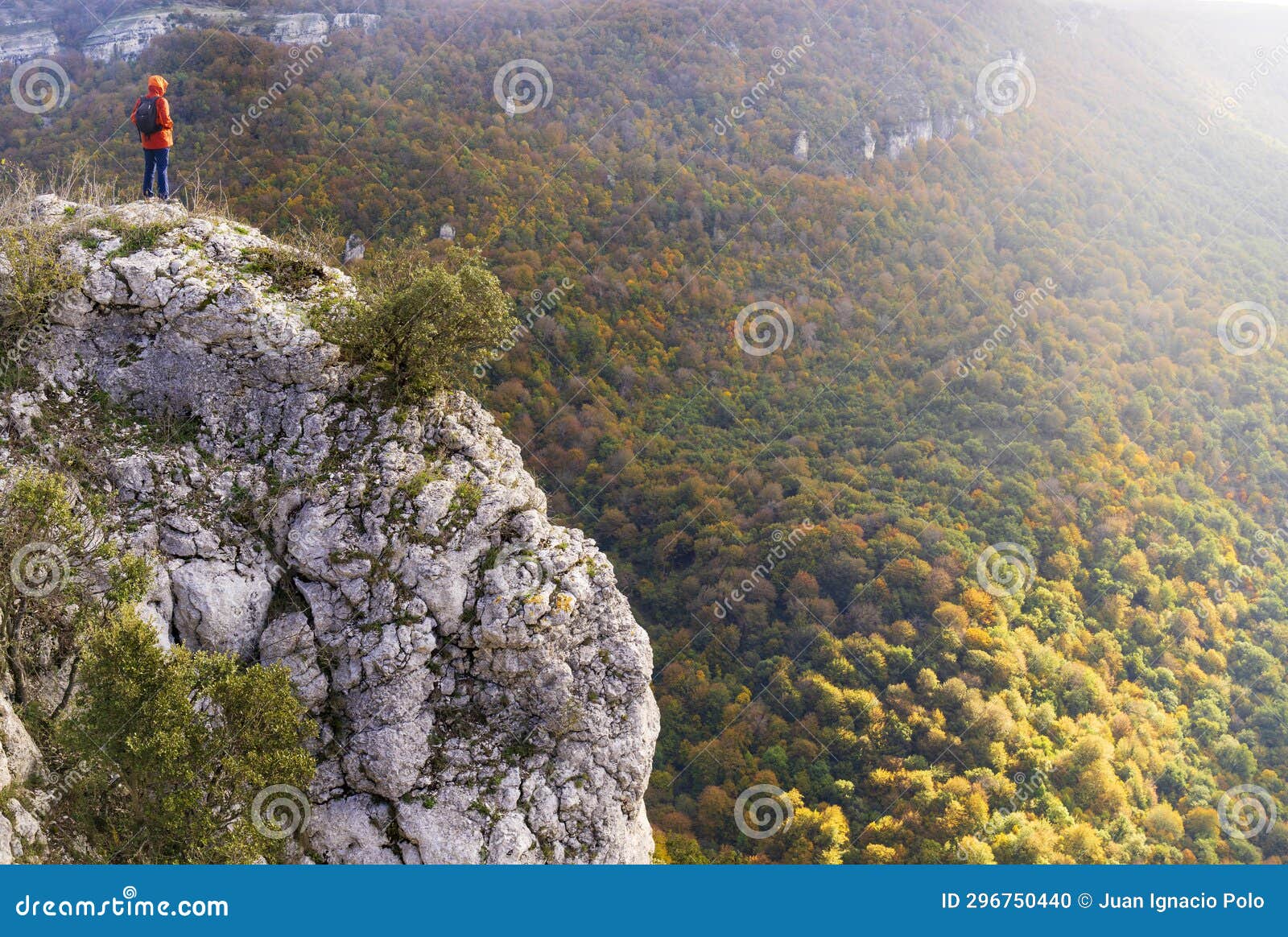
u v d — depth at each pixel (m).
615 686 10.98
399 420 11.48
